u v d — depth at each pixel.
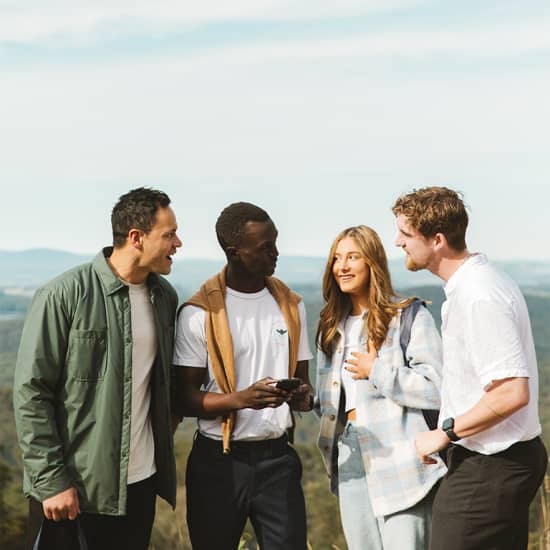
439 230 2.76
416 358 3.27
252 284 3.35
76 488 3.02
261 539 3.34
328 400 3.44
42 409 2.95
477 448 2.67
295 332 3.36
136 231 3.06
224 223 3.31
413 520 3.25
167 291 3.28
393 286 3.42
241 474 3.27
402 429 3.28
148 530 3.24
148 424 3.21
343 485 3.39
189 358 3.29
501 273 2.73
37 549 3.01
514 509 2.66
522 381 2.56
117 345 3.04
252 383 3.29
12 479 16.33
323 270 3.46
